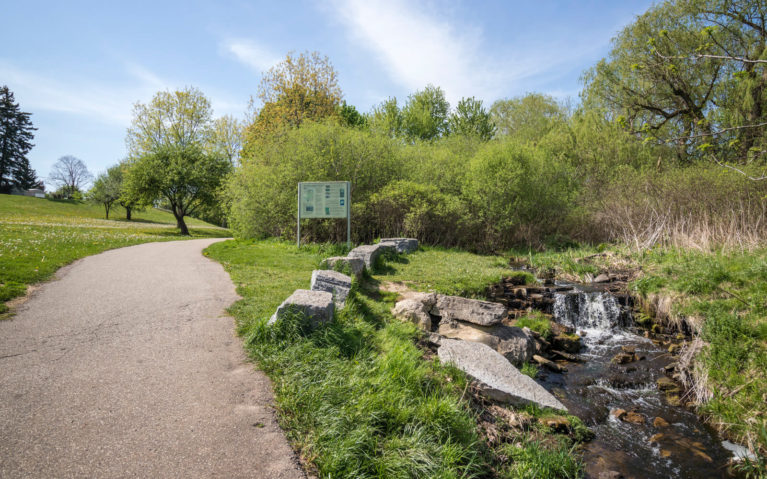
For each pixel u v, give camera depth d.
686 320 7.76
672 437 4.75
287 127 18.56
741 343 5.98
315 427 3.29
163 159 31.22
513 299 9.33
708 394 5.46
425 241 16.09
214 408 3.39
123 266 9.52
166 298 6.65
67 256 10.34
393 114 27.70
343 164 16.38
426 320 6.75
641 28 16.95
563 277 11.66
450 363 5.11
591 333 8.38
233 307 6.20
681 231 12.38
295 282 8.05
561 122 24.81
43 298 6.34
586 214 16.98
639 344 7.73
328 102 27.86
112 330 5.05
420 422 3.62
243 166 17.70
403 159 18.16
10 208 44.12
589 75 20.08
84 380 3.72
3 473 2.46
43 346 4.45
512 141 17.83
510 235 16.83
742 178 11.85
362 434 3.19
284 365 4.24
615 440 4.64
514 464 3.75
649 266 11.06
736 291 7.69
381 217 15.92
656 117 17.59
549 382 6.04
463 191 16.39
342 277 6.93
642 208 14.82
